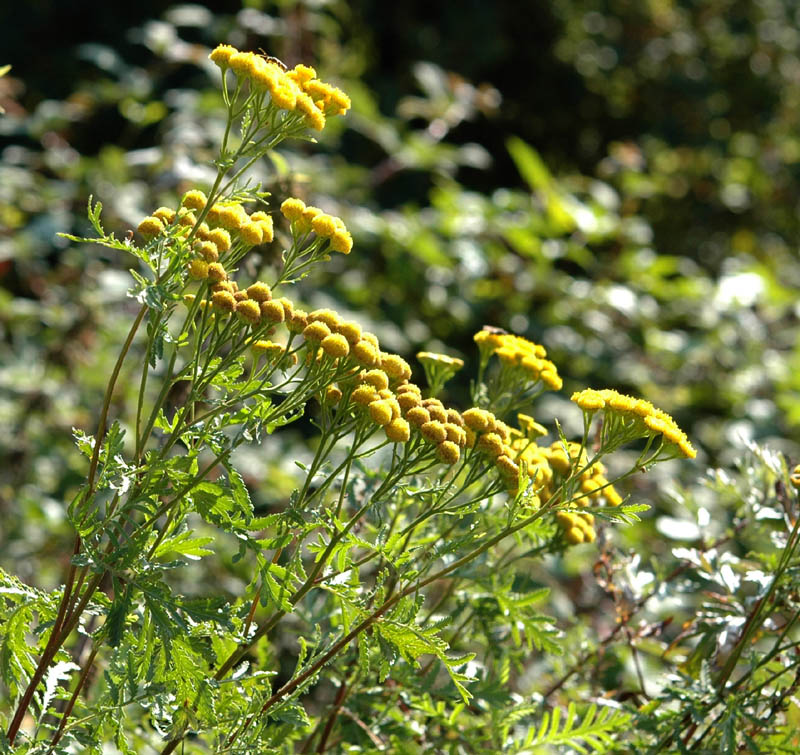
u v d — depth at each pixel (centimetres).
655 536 543
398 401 200
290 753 252
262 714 199
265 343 204
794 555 261
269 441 575
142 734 259
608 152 1377
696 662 268
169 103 733
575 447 251
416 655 193
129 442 502
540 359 262
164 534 189
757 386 765
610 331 767
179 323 502
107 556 180
